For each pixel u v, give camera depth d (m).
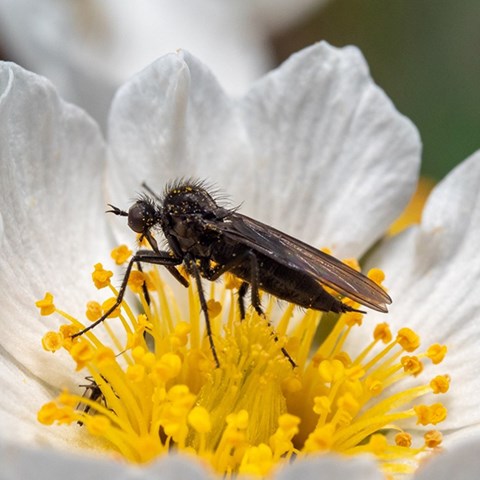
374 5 0.12
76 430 0.09
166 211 0.10
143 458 0.09
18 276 0.09
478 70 0.12
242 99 0.10
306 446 0.09
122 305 0.10
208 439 0.09
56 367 0.09
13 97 0.09
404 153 0.10
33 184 0.10
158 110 0.10
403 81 0.12
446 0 0.12
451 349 0.10
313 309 0.10
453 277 0.10
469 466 0.09
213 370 0.09
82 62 0.12
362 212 0.10
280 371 0.10
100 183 0.10
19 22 0.12
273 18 0.12
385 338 0.10
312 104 0.10
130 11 0.12
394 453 0.09
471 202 0.10
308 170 0.10
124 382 0.09
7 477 0.08
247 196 0.10
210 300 0.10
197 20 0.12
